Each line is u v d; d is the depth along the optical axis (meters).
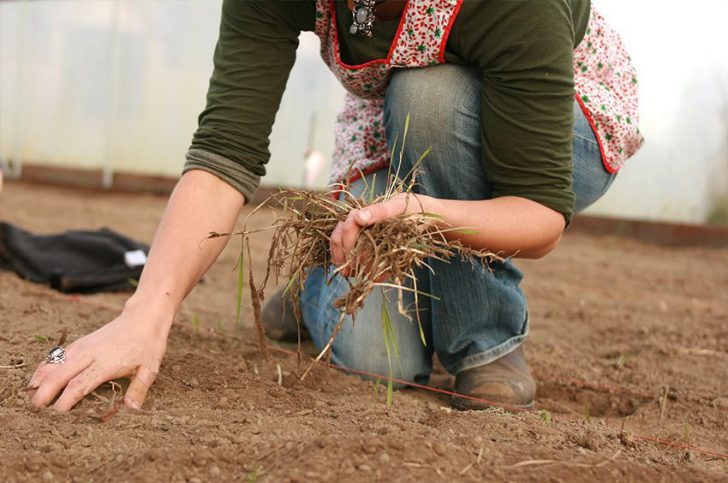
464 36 1.88
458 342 2.25
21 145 9.71
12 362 2.07
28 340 2.29
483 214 1.78
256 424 1.72
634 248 6.66
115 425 1.69
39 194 8.14
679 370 2.81
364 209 1.65
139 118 9.27
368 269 1.67
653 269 5.52
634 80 2.28
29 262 3.43
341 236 1.65
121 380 1.90
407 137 2.02
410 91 1.99
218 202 2.03
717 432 2.19
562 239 6.87
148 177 9.09
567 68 1.82
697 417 2.30
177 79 9.15
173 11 9.12
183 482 1.45
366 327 2.33
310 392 2.15
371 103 2.41
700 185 7.40
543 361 2.87
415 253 1.64
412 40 1.93
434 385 2.52
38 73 9.62
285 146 8.79
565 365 2.85
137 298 1.94
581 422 2.00
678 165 7.46
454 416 1.87
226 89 2.05
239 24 2.05
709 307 4.15
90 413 1.72
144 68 9.23
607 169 2.19
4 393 1.85
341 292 2.38
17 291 3.12
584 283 4.77
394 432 1.64
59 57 9.54
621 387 2.61
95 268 3.46
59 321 2.55
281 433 1.68
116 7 9.20
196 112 9.13
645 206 7.55
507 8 1.79
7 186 8.66
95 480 1.48
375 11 1.94
